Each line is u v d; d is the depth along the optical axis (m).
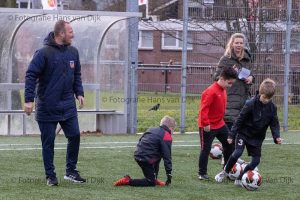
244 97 23.53
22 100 34.75
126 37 35.38
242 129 20.28
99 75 35.41
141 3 38.62
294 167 24.67
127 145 30.08
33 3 57.53
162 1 57.59
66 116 19.84
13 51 34.12
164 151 19.77
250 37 36.66
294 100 37.91
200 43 36.16
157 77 58.75
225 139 21.61
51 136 19.69
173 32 48.62
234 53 23.58
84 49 35.16
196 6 35.81
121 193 18.77
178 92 44.00
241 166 21.03
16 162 24.27
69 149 20.25
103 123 35.88
